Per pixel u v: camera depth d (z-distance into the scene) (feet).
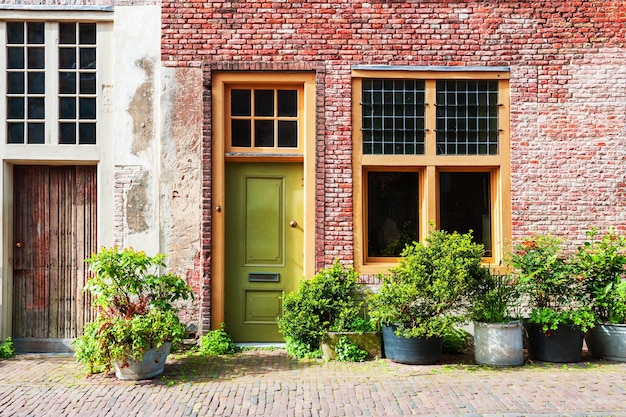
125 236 24.03
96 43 24.43
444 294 20.39
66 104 24.47
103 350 19.15
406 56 24.44
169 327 19.71
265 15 24.32
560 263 21.95
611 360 21.62
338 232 24.16
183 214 24.07
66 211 24.61
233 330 24.57
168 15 24.23
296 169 24.75
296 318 22.26
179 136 24.17
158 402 17.30
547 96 24.58
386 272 24.04
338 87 24.34
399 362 21.49
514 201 24.44
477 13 24.56
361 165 24.35
